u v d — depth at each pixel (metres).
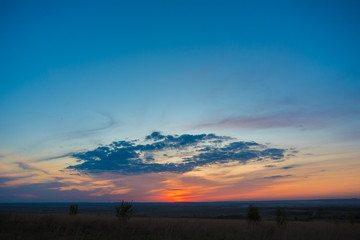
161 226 21.92
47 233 16.95
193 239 16.64
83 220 23.97
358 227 24.20
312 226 25.09
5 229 17.52
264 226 24.08
